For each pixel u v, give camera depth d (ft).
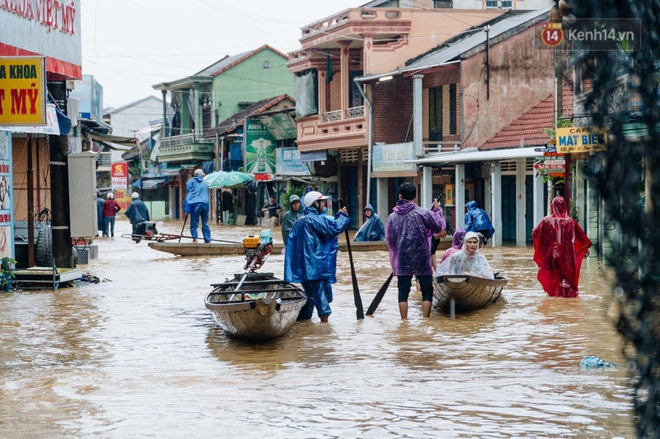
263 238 52.49
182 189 238.48
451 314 49.39
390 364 35.65
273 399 29.68
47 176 73.51
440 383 31.73
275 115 175.73
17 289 64.75
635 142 11.69
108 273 79.10
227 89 217.97
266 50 219.82
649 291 11.98
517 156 97.76
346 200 156.76
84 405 29.37
